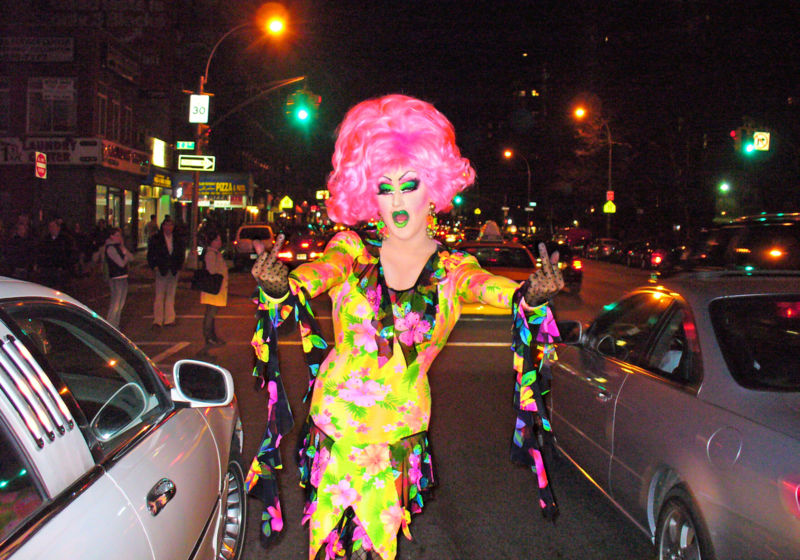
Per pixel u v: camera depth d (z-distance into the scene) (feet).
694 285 13.76
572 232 163.94
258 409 24.14
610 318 16.71
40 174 52.49
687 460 11.28
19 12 110.83
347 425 8.27
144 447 8.59
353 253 8.44
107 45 98.58
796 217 23.59
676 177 113.91
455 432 21.90
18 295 7.73
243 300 56.75
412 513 8.73
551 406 18.11
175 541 8.33
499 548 14.17
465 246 46.62
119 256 37.96
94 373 9.32
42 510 6.21
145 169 112.88
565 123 165.99
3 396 6.29
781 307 12.67
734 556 10.08
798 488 9.21
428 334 8.34
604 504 16.35
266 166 184.44
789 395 10.99
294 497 16.75
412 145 8.33
